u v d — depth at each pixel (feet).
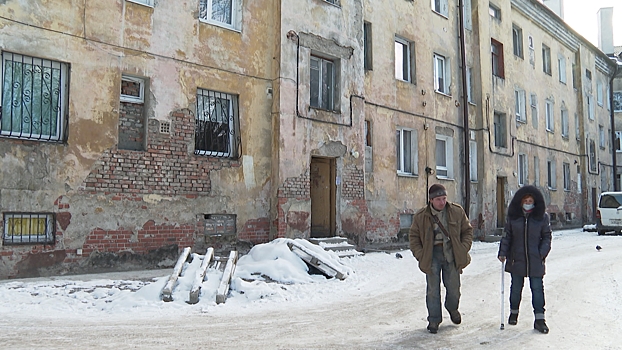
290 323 19.63
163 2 35.09
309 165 41.81
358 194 45.78
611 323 19.81
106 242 31.50
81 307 21.90
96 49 31.94
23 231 29.01
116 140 32.32
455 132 61.05
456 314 19.60
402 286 28.76
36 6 29.86
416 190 54.49
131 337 16.99
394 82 53.11
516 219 19.54
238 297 24.34
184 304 22.61
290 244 32.19
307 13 42.93
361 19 47.91
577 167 94.63
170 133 34.81
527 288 28.25
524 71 77.87
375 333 18.21
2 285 25.30
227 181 37.58
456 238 18.71
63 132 30.83
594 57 104.99
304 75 42.16
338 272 30.25
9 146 28.43
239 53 39.01
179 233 34.81
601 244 54.19
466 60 64.59
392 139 52.29
